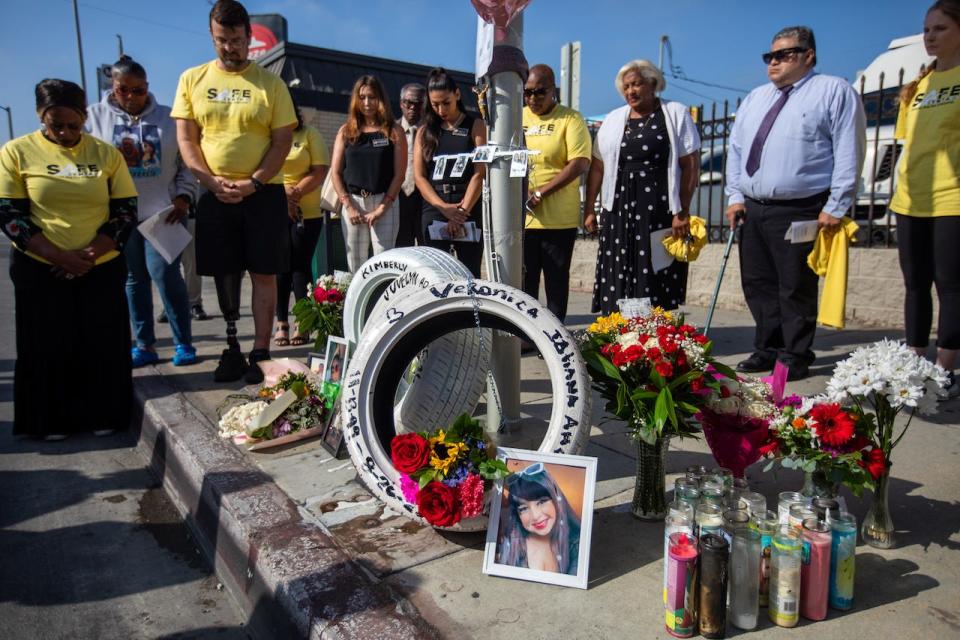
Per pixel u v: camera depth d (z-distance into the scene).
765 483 2.98
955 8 3.64
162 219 4.81
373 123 5.31
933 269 3.99
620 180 4.98
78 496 3.62
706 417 2.63
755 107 4.50
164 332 6.60
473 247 5.07
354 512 2.84
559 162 5.16
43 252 3.88
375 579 2.34
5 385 5.50
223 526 2.92
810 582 2.05
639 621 2.09
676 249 4.81
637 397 2.52
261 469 3.31
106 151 4.06
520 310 2.70
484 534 2.63
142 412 4.35
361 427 2.74
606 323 2.86
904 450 3.28
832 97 4.12
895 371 2.34
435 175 3.46
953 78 3.72
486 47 3.18
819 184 4.23
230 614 2.65
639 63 4.77
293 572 2.39
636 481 2.75
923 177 3.87
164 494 3.66
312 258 6.59
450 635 2.03
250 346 5.89
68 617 2.61
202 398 4.36
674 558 1.97
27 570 2.92
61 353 4.20
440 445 2.47
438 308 2.79
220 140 4.34
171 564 3.01
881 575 2.28
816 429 2.36
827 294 4.21
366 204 5.39
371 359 2.78
